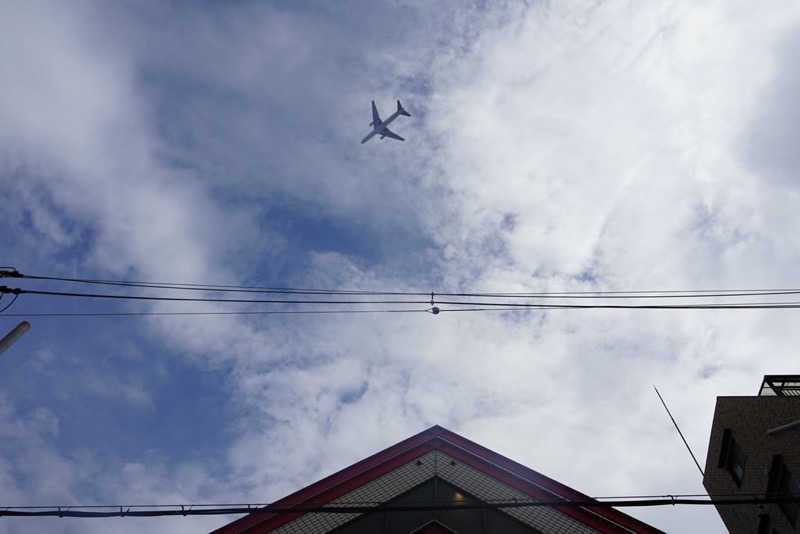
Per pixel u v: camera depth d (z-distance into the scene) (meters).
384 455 14.59
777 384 17.09
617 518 12.77
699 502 7.39
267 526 12.59
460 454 14.68
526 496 13.45
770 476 15.74
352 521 12.84
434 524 12.89
